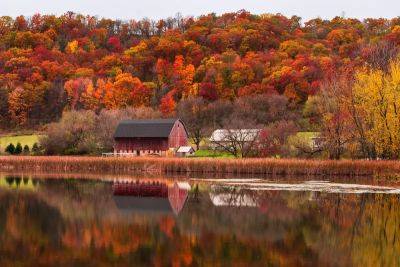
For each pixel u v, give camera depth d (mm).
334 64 156375
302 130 127312
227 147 107625
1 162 100375
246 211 45188
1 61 191500
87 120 127438
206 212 44938
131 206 48625
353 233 36188
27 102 169375
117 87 171250
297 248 31938
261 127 116000
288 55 182125
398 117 75750
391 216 42531
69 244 32812
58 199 53312
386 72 88938
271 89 155625
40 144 128250
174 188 63281
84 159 96438
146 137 122938
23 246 32344
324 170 77875
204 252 30922
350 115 81562
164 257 29844
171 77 180000
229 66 168750
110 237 34875
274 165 80938
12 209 46406
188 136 138375
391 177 73125
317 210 45500
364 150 82812
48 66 187500
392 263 28719
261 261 29016
